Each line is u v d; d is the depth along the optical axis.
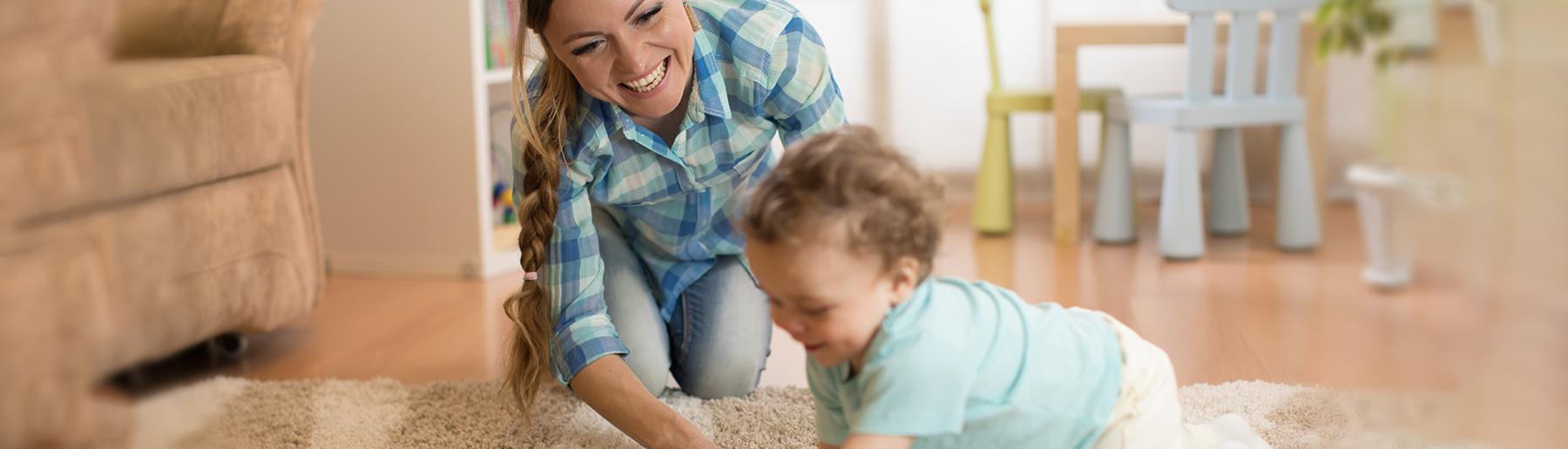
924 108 3.21
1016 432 0.96
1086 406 0.97
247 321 1.49
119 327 0.72
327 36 2.40
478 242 2.40
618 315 1.52
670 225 1.51
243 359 1.82
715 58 1.33
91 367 0.69
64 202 0.67
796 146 0.88
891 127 3.22
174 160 0.80
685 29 1.21
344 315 2.11
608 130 1.34
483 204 2.39
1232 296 2.03
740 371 1.53
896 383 0.88
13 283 0.64
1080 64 3.14
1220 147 2.62
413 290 2.30
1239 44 2.36
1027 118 3.20
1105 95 2.65
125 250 0.72
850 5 3.19
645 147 1.37
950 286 0.97
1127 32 2.59
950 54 3.18
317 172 2.46
